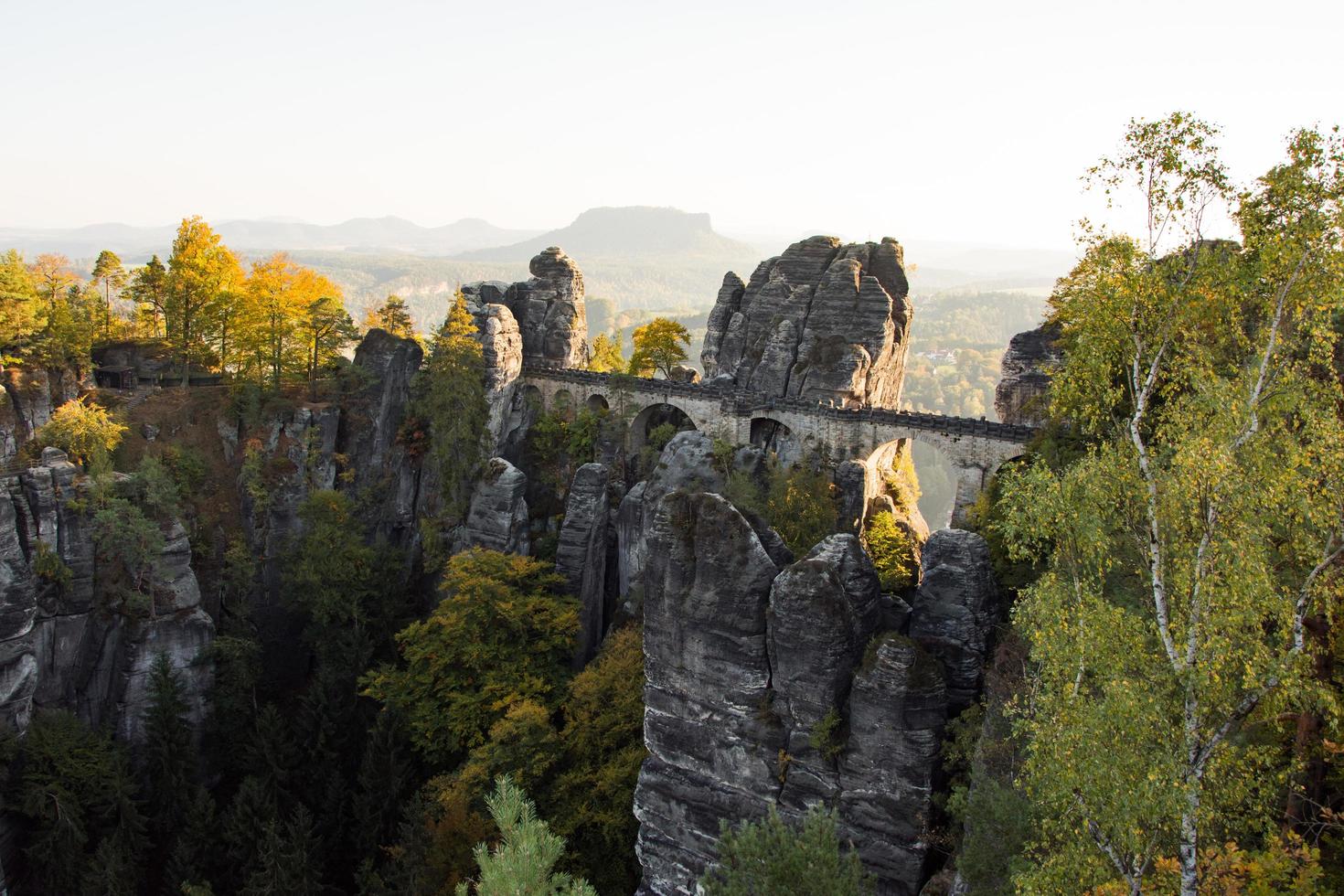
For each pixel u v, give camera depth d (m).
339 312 95.81
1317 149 28.09
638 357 104.12
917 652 46.00
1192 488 26.70
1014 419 77.56
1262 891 25.02
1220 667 25.22
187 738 68.81
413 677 70.06
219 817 65.50
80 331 92.56
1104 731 25.86
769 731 48.75
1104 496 29.73
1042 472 31.41
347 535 83.31
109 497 72.88
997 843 33.62
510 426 98.50
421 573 90.25
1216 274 30.66
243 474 85.62
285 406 89.81
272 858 58.16
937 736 45.28
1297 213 28.61
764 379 88.88
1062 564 32.81
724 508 50.72
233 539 83.50
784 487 71.38
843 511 73.12
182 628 74.88
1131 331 32.25
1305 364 29.30
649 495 77.56
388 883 58.69
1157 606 27.72
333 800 66.06
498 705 65.19
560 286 106.94
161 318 112.06
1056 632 28.64
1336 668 30.05
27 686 67.00
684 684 51.41
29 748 64.94
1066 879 27.03
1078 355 34.12
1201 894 25.33
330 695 72.31
